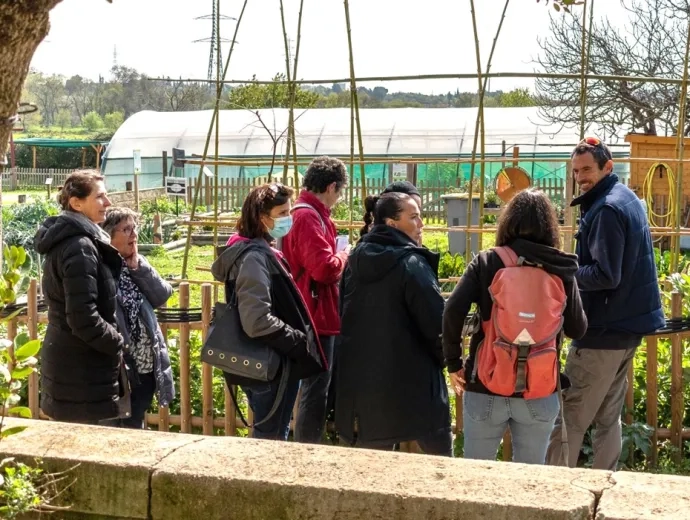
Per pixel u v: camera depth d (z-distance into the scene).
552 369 3.96
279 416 4.66
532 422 4.05
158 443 3.37
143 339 4.88
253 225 4.52
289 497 3.01
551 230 4.00
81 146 53.91
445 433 4.54
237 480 3.05
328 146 30.72
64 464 3.21
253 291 4.39
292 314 4.55
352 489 2.96
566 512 2.79
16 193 47.75
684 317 5.62
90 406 4.50
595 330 4.77
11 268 3.06
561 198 23.73
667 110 23.80
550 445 4.90
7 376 3.06
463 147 29.45
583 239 4.75
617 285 4.62
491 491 2.93
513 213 4.02
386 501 2.93
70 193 4.41
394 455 3.25
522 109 30.78
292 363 4.57
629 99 23.62
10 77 2.76
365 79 7.58
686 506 2.81
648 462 5.60
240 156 31.36
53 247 4.39
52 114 118.19
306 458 3.23
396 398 4.41
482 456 4.15
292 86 7.86
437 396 4.51
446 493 2.92
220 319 4.50
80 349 4.48
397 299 4.41
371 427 4.44
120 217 4.87
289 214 4.56
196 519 3.11
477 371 4.06
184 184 25.06
